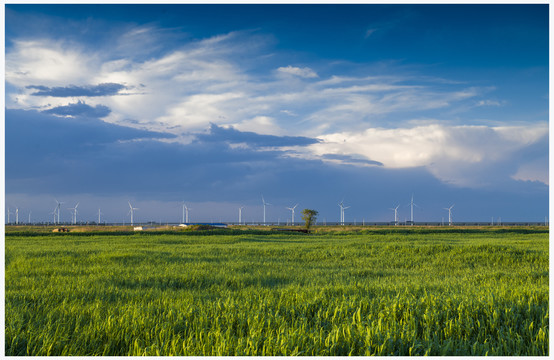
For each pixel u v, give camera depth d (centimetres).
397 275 1338
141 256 1789
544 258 1705
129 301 823
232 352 495
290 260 1825
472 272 1412
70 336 578
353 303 721
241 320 629
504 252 1889
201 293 930
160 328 594
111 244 2792
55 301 816
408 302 708
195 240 3278
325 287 948
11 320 609
